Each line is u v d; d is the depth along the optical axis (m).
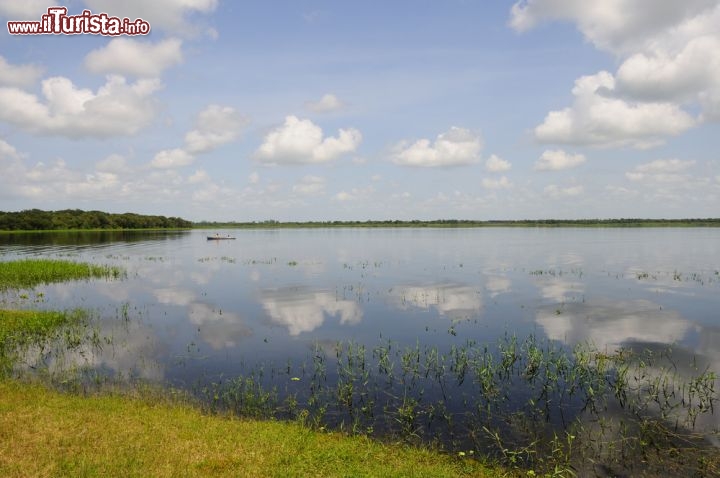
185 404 12.91
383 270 45.28
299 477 8.79
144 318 24.55
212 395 13.82
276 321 23.89
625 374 15.41
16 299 29.81
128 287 35.09
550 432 11.71
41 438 9.69
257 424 11.47
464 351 17.75
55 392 13.25
